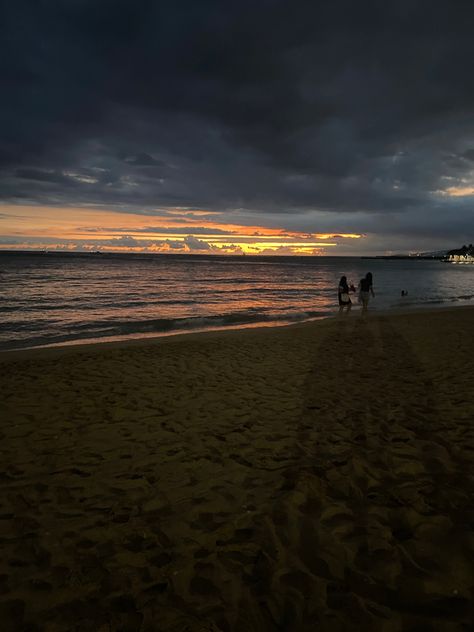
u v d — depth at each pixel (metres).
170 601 2.52
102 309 20.59
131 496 3.74
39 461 4.42
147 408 6.07
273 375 7.97
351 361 9.16
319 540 3.05
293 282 43.25
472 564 2.73
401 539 3.02
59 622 2.37
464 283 49.41
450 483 3.80
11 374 7.99
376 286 41.66
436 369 8.23
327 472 4.08
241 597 2.54
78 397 6.57
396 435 4.96
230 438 5.00
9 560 2.89
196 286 35.69
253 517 3.37
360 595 2.52
